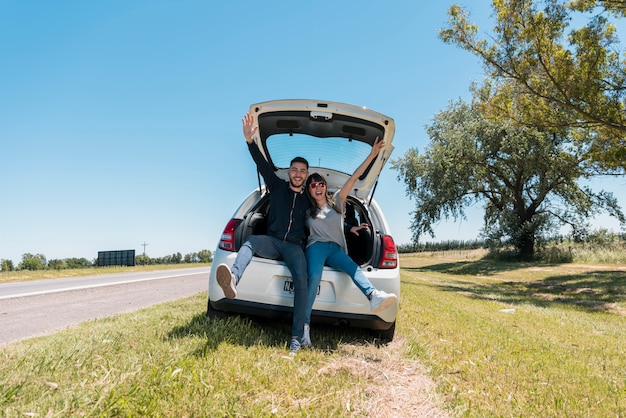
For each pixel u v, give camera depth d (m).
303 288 3.57
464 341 4.43
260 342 3.38
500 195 35.31
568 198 31.77
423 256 58.22
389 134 4.23
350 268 3.75
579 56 15.09
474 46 16.38
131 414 1.90
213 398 2.15
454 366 3.32
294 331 3.46
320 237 3.88
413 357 3.44
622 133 16.11
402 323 5.25
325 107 4.14
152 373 2.33
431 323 5.50
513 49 15.77
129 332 3.59
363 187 4.70
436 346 4.02
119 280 13.87
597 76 14.89
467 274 28.45
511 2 15.12
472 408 2.40
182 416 1.97
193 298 7.29
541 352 4.29
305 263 3.71
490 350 4.06
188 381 2.33
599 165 23.89
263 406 2.15
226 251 3.96
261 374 2.59
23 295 8.73
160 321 4.29
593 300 13.34
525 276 23.73
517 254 34.91
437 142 33.66
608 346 5.21
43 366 2.51
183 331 3.59
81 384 2.21
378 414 2.24
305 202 3.99
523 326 6.41
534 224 32.31
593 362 4.11
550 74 15.19
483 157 31.08
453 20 16.52
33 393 2.11
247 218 4.14
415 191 35.62
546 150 28.77
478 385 2.89
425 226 34.69
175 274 18.36
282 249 3.78
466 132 31.45
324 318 3.78
